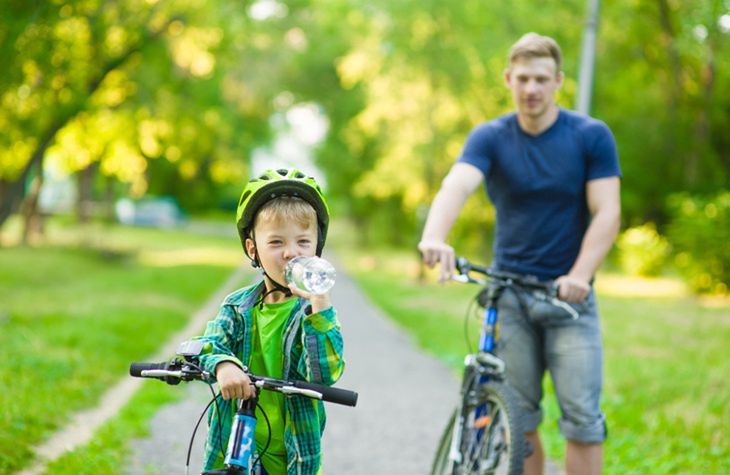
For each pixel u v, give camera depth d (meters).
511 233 4.93
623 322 15.54
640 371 10.03
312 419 3.33
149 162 44.66
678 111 30.34
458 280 4.61
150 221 59.66
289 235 3.27
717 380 9.45
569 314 4.71
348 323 15.91
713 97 29.58
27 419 7.17
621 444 6.86
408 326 15.62
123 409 7.96
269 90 39.72
